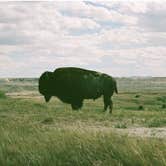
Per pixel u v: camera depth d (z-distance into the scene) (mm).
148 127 19547
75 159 8750
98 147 9273
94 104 44750
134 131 17859
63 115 24984
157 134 16625
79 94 29266
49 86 29328
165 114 26453
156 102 58469
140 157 8344
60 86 29172
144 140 10188
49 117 23453
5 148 9984
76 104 29391
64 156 9031
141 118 23453
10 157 9484
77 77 29266
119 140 10383
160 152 8633
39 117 23719
